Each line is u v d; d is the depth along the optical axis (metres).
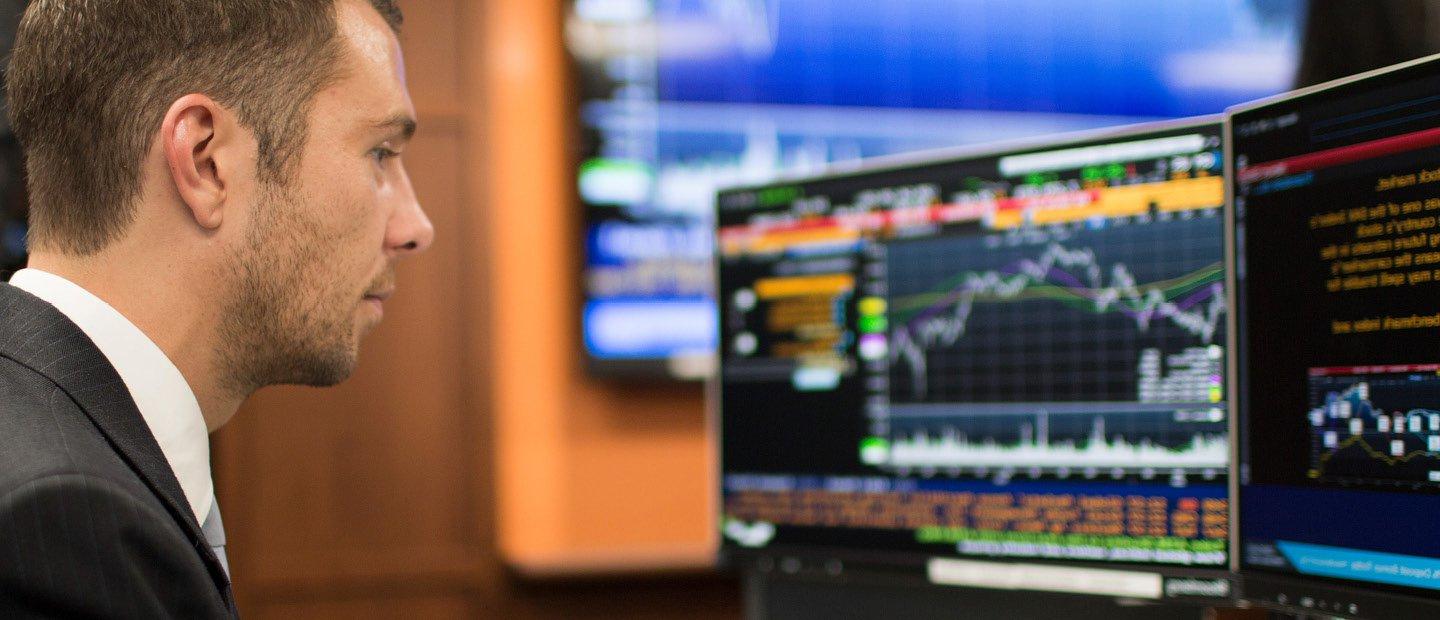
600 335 2.91
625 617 2.94
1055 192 1.17
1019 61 3.08
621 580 2.89
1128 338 1.12
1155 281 1.10
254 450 2.71
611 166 2.90
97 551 0.63
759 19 2.96
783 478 1.33
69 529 0.62
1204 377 1.07
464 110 2.82
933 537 1.23
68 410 0.70
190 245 0.77
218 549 0.84
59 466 0.64
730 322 1.38
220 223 0.77
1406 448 0.86
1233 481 1.00
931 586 1.25
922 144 3.04
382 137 0.85
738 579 2.99
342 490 2.76
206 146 0.77
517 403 2.92
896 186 1.27
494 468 2.84
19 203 2.08
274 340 0.81
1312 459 0.93
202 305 0.78
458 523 2.82
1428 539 0.85
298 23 0.79
